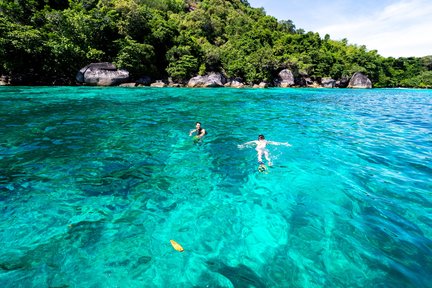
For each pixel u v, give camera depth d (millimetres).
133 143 8352
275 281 2982
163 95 24531
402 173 6145
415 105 21984
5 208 4355
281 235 3838
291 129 11086
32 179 5477
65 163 6434
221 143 8617
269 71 49625
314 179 5809
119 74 33562
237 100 22703
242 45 56312
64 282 2887
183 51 41812
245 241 3703
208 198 4934
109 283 2902
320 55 59719
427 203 4719
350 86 61031
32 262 3174
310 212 4461
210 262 3285
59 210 4355
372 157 7336
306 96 29547
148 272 3084
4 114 12211
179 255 3393
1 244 3482
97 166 6305
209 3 83625
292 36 68000
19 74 28703
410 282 2918
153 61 40469
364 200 4848
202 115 14234
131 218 4207
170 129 10477
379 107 20125
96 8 39188
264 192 5195
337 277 3021
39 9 36875
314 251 3484
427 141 9156
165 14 53688
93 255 3336
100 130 9930
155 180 5637
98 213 4312
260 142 8375
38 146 7719
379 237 3758
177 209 4523
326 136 9828
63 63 30609
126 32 39000
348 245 3588
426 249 3486
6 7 31078
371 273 3068
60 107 14922
